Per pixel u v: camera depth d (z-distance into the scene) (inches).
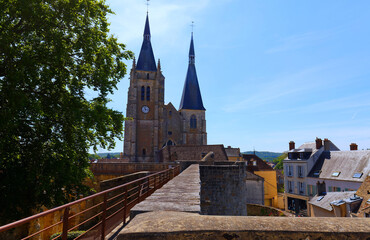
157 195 192.4
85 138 502.0
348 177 1176.2
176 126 2573.8
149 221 82.1
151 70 2422.5
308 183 1440.7
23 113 407.8
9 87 360.2
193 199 172.2
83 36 475.2
